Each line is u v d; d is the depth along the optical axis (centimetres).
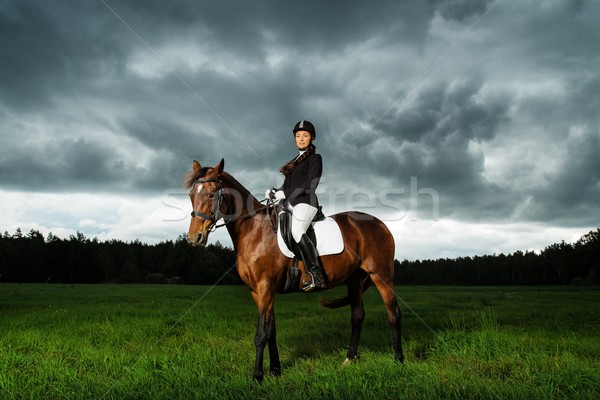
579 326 845
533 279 8600
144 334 737
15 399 408
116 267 8562
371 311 1234
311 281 504
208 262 7394
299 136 552
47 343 635
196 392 402
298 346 650
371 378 449
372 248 580
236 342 666
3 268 6819
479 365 493
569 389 404
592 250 6544
